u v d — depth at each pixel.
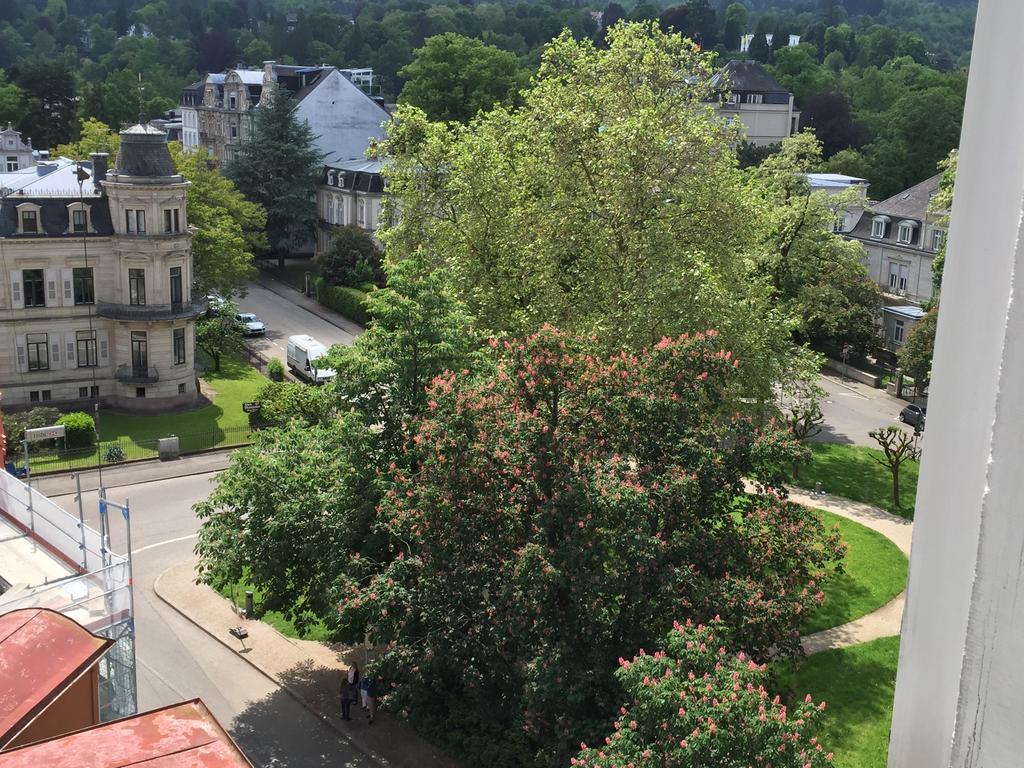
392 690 30.95
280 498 30.72
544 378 25.81
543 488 25.55
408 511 26.75
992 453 1.92
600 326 36.75
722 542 26.44
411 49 193.75
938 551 2.27
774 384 53.31
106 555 23.34
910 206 81.69
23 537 27.59
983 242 2.09
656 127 40.12
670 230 39.22
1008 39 2.00
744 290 42.50
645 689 18.89
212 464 53.75
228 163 103.12
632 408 26.25
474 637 27.39
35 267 58.03
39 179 61.19
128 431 57.88
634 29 45.72
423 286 31.92
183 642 35.69
